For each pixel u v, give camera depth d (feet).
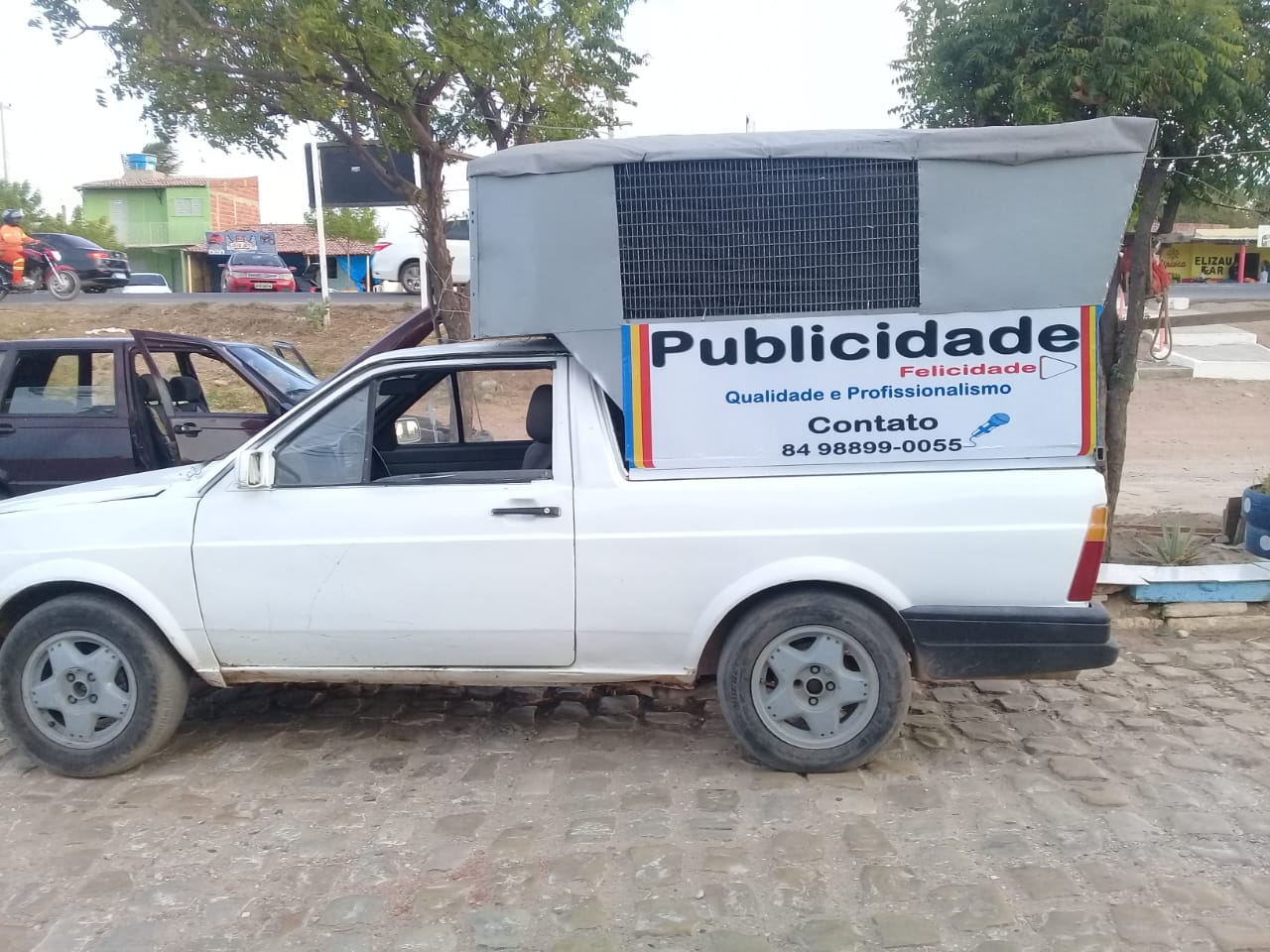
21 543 15.23
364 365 15.38
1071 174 13.79
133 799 14.69
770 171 14.06
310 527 14.93
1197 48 20.36
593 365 14.42
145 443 25.29
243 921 11.66
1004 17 22.00
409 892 12.17
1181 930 11.12
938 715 17.08
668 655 14.85
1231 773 14.85
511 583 14.69
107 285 74.95
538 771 15.34
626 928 11.37
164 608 15.07
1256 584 21.02
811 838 13.16
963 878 12.19
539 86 32.45
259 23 30.42
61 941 11.35
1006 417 14.20
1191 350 64.85
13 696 15.25
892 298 14.16
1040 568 14.11
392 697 18.47
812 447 14.40
